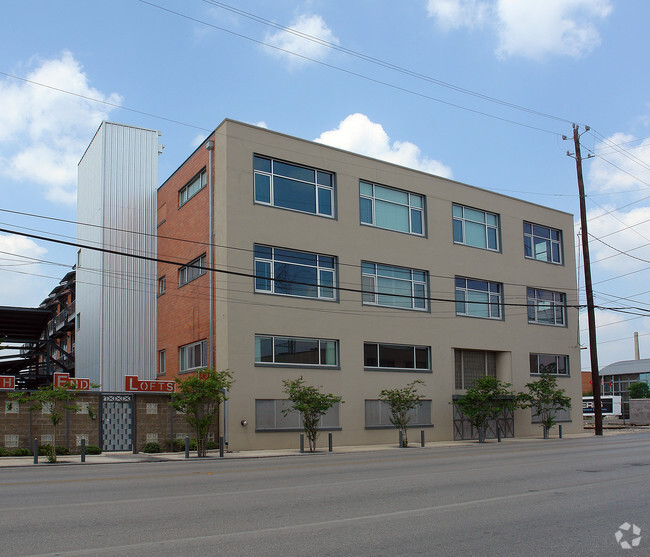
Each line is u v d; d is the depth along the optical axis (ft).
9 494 37.96
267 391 87.71
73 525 28.02
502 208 121.70
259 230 90.63
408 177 108.27
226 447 83.20
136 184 118.01
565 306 125.08
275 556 22.56
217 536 25.82
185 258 102.58
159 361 113.29
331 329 95.20
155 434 80.59
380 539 25.38
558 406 122.93
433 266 108.99
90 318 118.42
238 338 86.38
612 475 46.93
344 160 100.73
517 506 33.17
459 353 112.06
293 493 38.01
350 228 99.71
